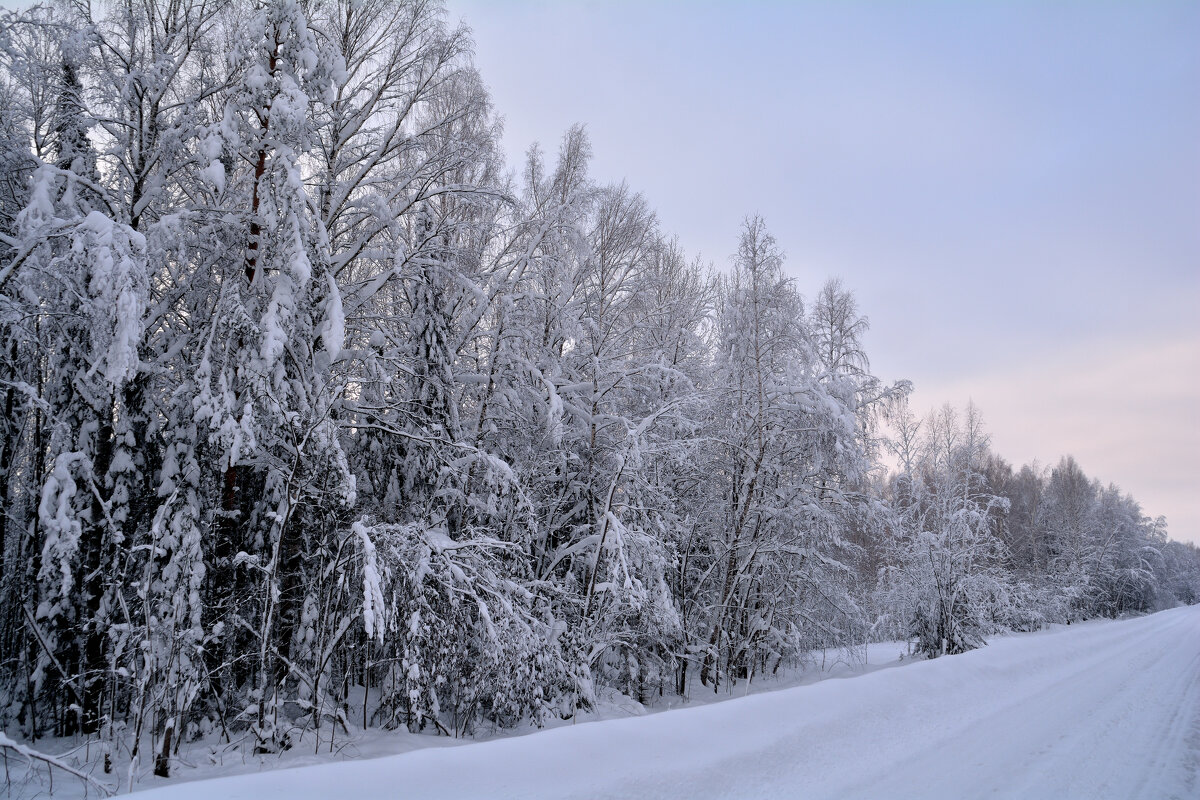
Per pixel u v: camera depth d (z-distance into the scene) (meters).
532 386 15.79
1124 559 60.47
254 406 9.95
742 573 18.86
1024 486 58.53
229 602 10.11
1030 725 8.96
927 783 6.15
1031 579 41.78
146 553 10.41
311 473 10.13
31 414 13.27
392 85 13.67
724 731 7.44
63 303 9.57
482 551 11.73
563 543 16.56
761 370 17.97
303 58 10.23
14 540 12.63
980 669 13.54
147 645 7.89
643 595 12.73
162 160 11.62
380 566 9.90
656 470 15.65
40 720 10.99
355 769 5.52
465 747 6.19
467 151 14.13
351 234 14.48
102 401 10.65
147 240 9.71
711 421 18.25
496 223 15.56
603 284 17.36
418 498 13.04
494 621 11.19
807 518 18.48
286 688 10.93
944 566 22.55
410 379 13.91
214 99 13.01
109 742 8.48
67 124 10.86
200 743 9.87
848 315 22.28
